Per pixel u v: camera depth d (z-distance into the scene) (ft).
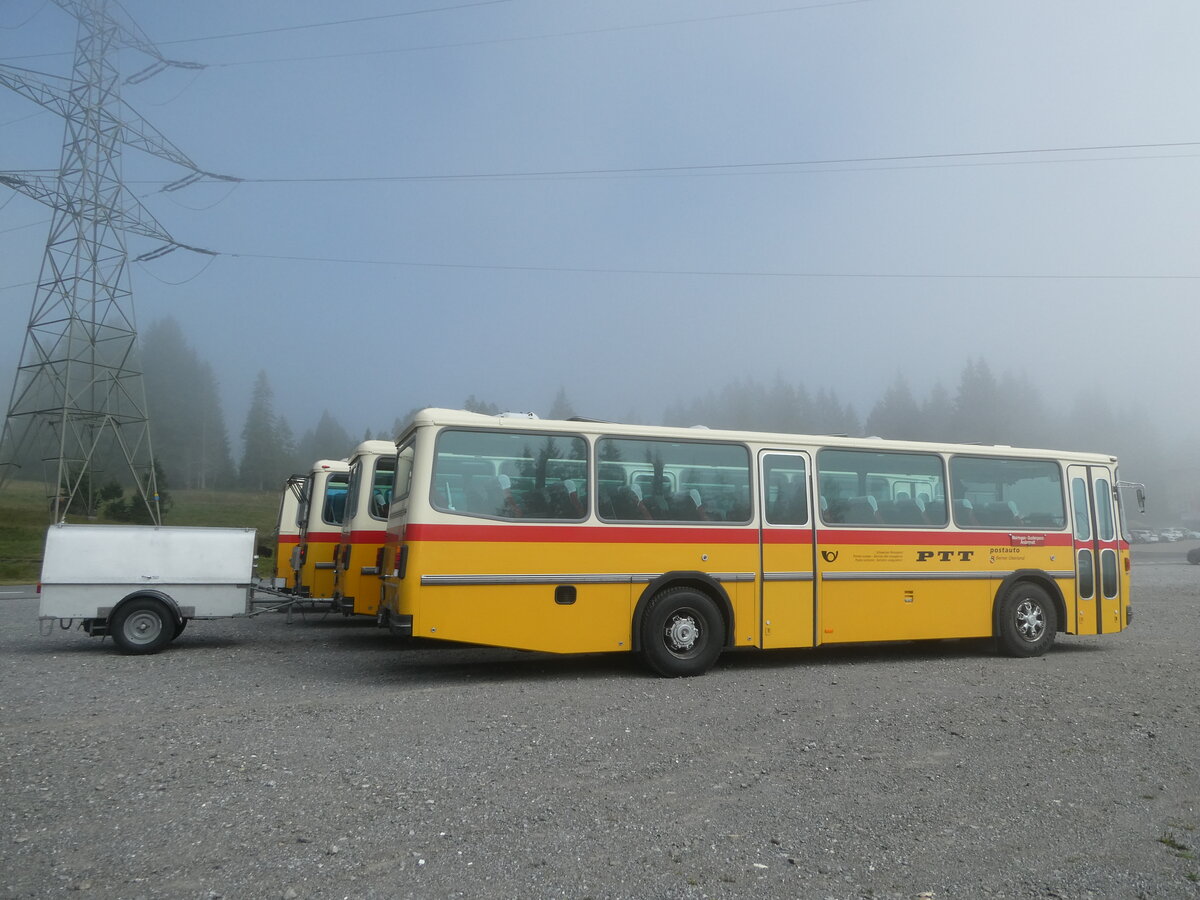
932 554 39.50
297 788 19.21
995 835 16.49
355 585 47.52
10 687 32.19
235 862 14.97
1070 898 13.80
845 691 31.14
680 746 22.98
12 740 23.68
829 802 18.38
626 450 35.60
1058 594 41.60
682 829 16.71
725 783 19.67
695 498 36.19
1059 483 42.98
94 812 17.56
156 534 42.78
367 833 16.39
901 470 39.83
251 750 22.53
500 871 14.65
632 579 34.60
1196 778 20.17
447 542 32.60
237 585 43.37
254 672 36.04
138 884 14.03
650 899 13.61
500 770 20.67
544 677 34.65
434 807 17.93
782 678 34.22
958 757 21.95
